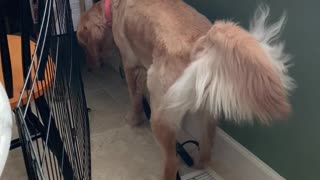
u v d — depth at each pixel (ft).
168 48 4.25
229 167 5.29
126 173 5.37
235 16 4.60
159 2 4.83
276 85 3.31
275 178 4.58
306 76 3.91
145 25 4.77
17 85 3.42
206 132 5.09
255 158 4.84
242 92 3.35
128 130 6.27
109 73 7.85
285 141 4.37
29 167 2.41
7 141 1.85
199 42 3.83
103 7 5.99
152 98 4.58
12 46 4.14
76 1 6.50
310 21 3.71
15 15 5.50
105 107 6.86
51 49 3.30
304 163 4.22
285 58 3.99
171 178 4.86
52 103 3.34
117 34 5.70
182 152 5.55
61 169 3.43
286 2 3.91
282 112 3.39
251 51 3.31
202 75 3.57
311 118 3.99
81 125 4.46
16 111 2.28
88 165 4.48
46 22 3.00
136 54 5.34
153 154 5.72
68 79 3.79
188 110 4.22
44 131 3.39
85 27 6.27
